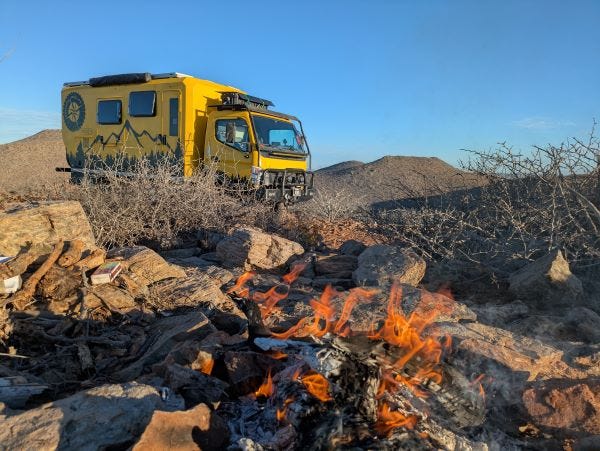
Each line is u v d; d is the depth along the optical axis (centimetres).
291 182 1268
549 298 626
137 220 929
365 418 306
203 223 970
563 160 764
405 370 338
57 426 281
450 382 353
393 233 1023
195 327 457
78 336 459
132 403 308
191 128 1239
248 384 385
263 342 429
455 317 521
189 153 1241
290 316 560
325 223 1130
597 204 777
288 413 316
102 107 1376
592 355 441
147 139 1295
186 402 354
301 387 334
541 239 793
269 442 307
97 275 524
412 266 676
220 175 1206
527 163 824
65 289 502
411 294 556
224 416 353
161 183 983
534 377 406
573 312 563
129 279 550
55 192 1049
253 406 364
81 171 1420
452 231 888
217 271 695
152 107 1274
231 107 1202
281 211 1113
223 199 1054
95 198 917
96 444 283
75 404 301
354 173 2777
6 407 310
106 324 485
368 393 314
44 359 424
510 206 800
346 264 780
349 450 281
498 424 378
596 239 745
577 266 711
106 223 869
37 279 496
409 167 2758
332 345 325
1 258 520
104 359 433
